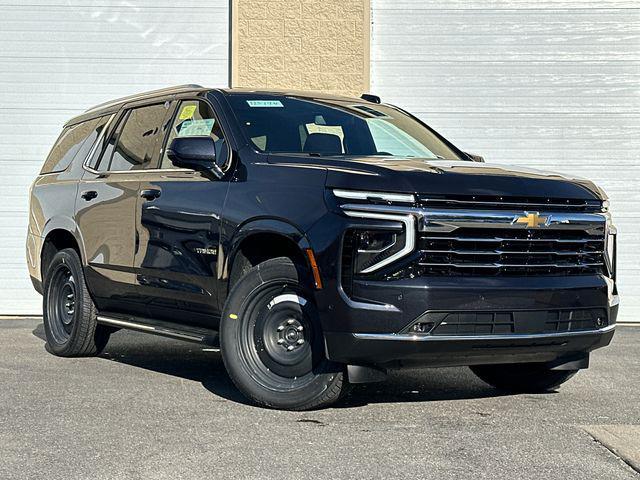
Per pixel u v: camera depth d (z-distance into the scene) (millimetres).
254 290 6023
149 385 6840
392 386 7027
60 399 6273
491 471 4645
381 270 5605
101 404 6113
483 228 5789
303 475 4543
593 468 4719
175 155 6535
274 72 12766
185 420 5656
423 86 12789
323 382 5809
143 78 12859
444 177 5797
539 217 5957
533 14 12734
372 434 5355
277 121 6895
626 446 5141
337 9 12750
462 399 6523
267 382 5996
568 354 6344
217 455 4879
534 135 12758
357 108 7516
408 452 4977
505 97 12766
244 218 6168
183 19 12820
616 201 12734
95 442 5129
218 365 7918
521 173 6188
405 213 5629
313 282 5703
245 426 5512
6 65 12852
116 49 12859
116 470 4605
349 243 5621
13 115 12867
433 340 5645
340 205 5680
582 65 12742
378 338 5582
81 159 8320
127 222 7324
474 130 12781
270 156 6406
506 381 6965
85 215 7910
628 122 12734
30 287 12875
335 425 5566
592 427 5605
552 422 5766
